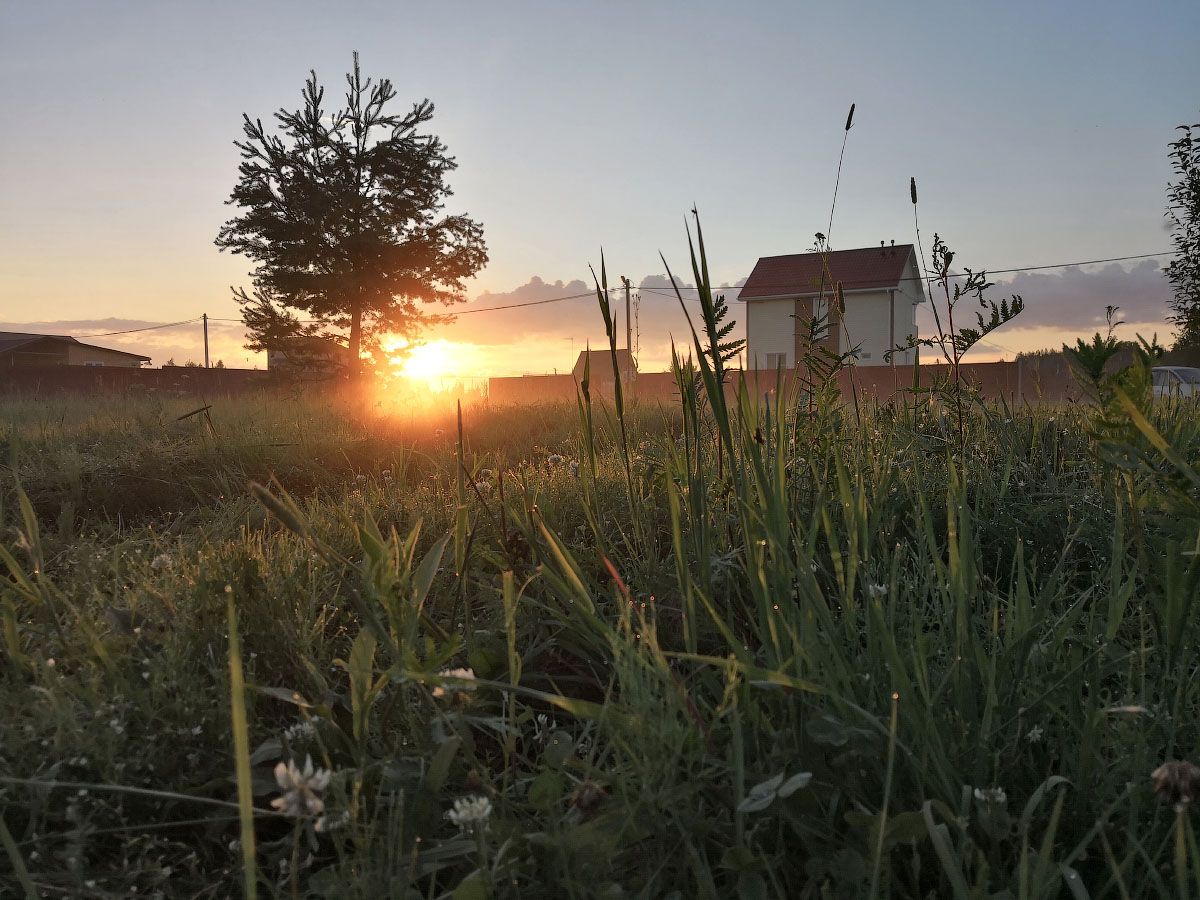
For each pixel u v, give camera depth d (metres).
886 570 2.14
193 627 1.97
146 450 6.20
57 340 50.44
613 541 2.92
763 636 1.70
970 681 1.53
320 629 2.10
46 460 6.08
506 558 2.43
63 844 1.42
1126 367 1.52
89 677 1.72
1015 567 2.28
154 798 1.47
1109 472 2.28
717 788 1.32
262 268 26.28
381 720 1.70
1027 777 1.45
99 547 3.01
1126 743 1.41
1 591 2.07
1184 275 11.62
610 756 1.63
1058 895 1.27
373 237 25.45
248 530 3.38
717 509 2.57
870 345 31.72
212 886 1.29
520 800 1.51
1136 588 2.07
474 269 28.28
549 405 11.51
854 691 1.53
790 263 34.69
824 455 2.62
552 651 2.17
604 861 1.21
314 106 25.61
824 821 1.34
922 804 1.28
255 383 27.52
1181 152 11.16
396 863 1.27
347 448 6.96
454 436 8.27
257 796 1.51
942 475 3.01
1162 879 1.21
